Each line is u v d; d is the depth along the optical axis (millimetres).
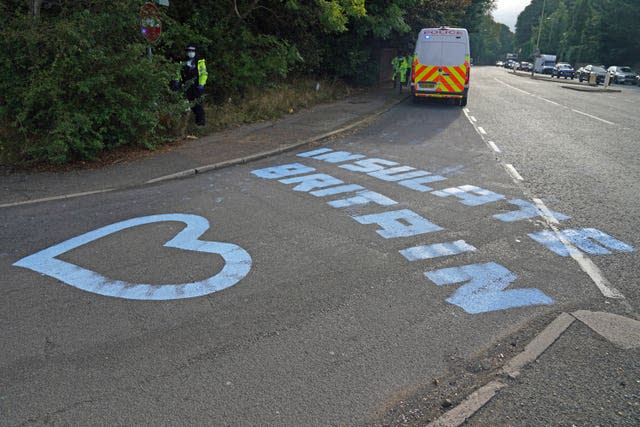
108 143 10078
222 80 15469
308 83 20844
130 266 5176
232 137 12328
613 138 13328
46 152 9102
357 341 3871
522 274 5027
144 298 4531
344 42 23359
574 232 6207
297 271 5066
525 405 3135
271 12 18328
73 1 10320
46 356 3674
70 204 7332
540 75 63531
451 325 4102
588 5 81625
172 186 8289
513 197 7699
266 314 4266
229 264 5227
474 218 6695
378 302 4465
